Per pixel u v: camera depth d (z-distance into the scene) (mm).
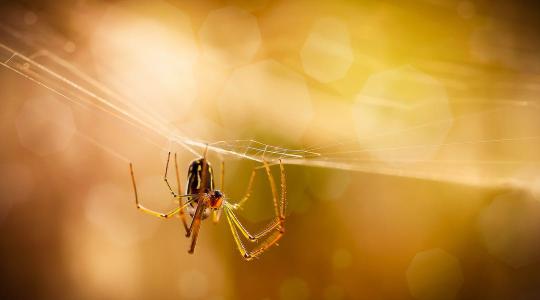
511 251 324
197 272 322
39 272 320
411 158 316
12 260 319
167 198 330
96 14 323
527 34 326
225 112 320
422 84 326
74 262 323
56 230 324
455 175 319
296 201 324
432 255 324
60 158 329
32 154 328
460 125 321
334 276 322
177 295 319
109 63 311
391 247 325
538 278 320
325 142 314
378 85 329
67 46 306
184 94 318
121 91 306
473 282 323
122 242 324
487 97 322
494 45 326
